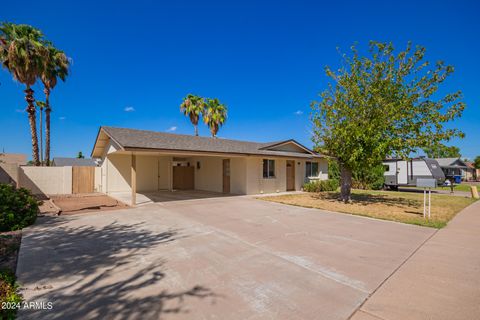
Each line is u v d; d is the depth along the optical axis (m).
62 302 3.13
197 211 9.64
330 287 3.62
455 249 5.35
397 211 9.90
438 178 22.36
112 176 16.03
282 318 2.87
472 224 7.80
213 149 13.35
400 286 3.66
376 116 10.65
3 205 6.69
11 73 16.91
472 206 11.84
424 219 8.28
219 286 3.62
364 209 10.33
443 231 6.88
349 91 11.38
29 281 3.69
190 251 5.09
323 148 12.26
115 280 3.77
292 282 3.76
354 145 10.72
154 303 3.15
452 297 3.35
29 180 15.41
